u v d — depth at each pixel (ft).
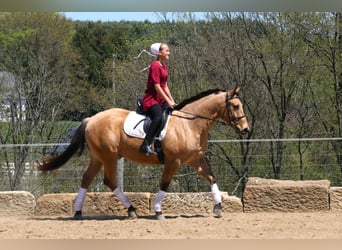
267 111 76.02
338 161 61.62
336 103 73.36
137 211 38.52
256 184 38.81
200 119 33.81
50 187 56.29
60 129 82.43
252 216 35.42
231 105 33.65
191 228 29.81
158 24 80.53
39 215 38.63
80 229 29.89
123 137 33.91
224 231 28.63
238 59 75.87
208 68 77.00
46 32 80.89
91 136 34.35
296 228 29.40
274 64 75.41
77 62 83.51
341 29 72.69
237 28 76.02
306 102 76.02
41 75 81.30
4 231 29.40
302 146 67.87
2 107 80.89
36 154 65.92
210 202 38.47
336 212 37.29
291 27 73.67
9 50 80.33
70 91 82.74
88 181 35.47
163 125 33.37
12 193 38.75
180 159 33.47
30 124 80.74
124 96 79.41
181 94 77.46
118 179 43.57
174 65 77.30
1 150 67.72
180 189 62.23
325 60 74.02
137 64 79.66
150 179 54.19
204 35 77.56
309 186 37.96
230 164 63.05
